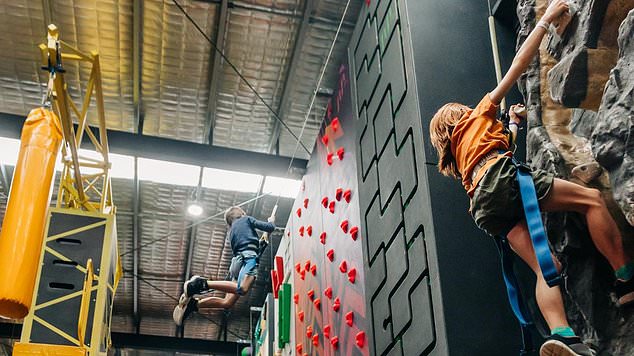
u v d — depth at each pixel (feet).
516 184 12.67
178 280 56.75
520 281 16.84
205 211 49.42
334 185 27.35
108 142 40.11
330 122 28.91
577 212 13.93
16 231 15.69
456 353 15.43
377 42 22.81
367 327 20.52
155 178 45.55
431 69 19.43
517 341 15.81
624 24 12.95
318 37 36.24
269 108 39.70
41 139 17.56
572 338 11.63
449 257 16.61
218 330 63.57
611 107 13.03
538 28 13.75
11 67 38.06
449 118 14.44
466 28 20.53
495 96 13.79
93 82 33.09
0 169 43.62
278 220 51.49
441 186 17.54
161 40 36.29
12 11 34.71
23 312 15.14
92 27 35.68
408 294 17.80
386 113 21.04
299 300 31.81
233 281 34.58
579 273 14.15
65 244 31.60
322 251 28.22
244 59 37.73
